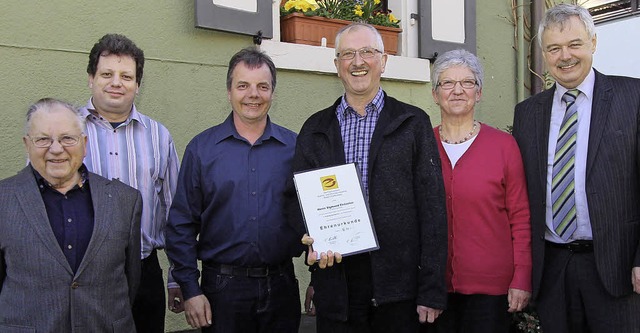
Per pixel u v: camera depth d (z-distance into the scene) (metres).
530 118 2.93
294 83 4.35
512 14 5.62
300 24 4.40
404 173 2.56
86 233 2.35
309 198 2.55
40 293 2.24
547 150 2.82
